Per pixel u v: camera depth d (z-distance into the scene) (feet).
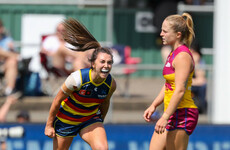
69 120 55.57
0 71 88.17
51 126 55.57
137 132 83.15
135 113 90.02
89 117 56.18
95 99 54.44
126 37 125.49
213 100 87.92
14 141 82.43
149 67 91.91
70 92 53.26
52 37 88.99
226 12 89.20
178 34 51.70
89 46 57.41
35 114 88.07
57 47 88.07
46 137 82.69
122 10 125.18
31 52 89.92
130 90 91.76
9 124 82.64
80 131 56.39
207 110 87.92
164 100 53.62
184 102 52.24
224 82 87.81
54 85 89.56
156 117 85.81
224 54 88.43
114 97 90.79
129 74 93.35
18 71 87.97
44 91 89.61
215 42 89.92
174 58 51.21
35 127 82.74
